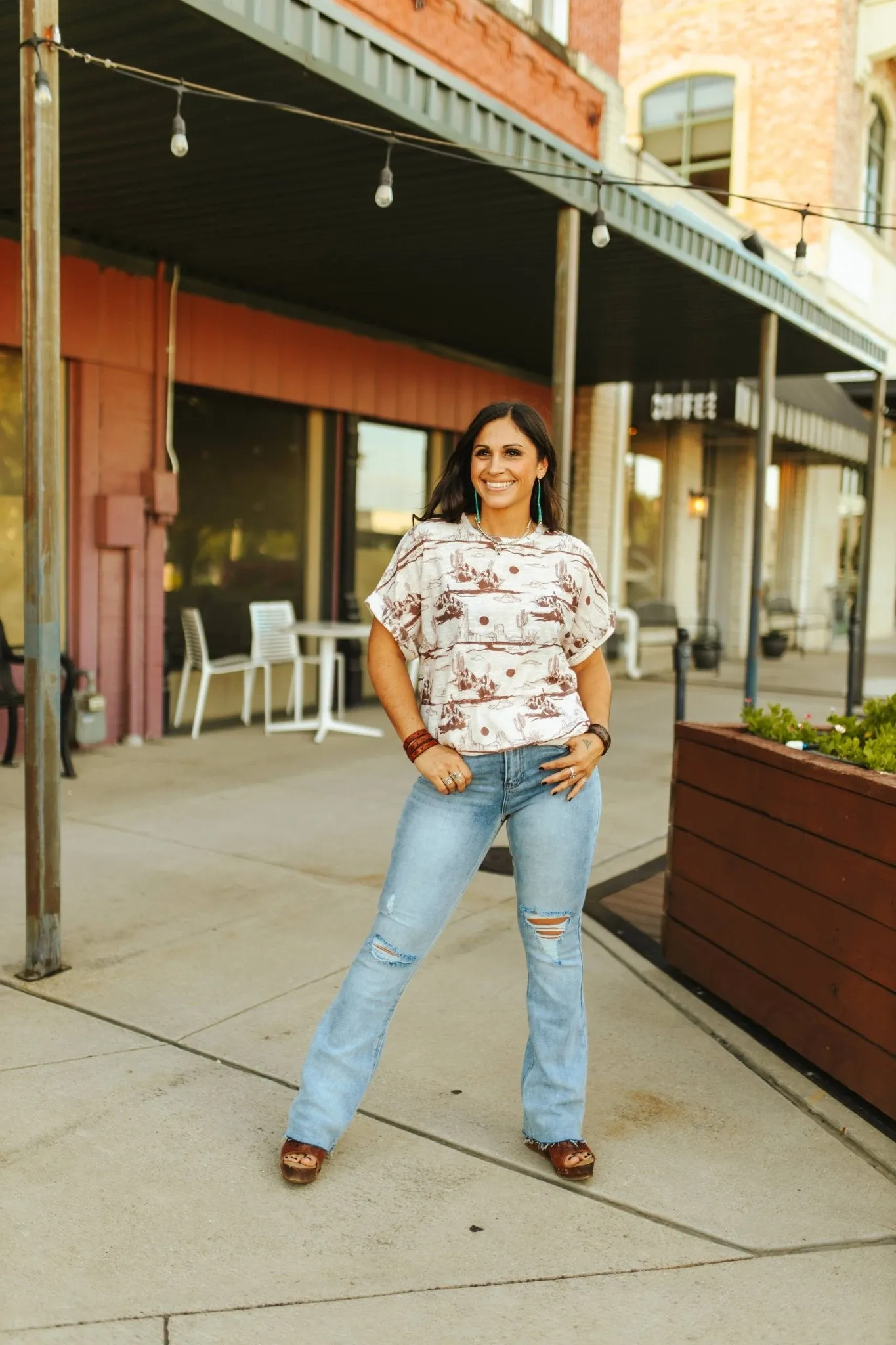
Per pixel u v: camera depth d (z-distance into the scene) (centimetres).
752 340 962
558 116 780
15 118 516
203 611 859
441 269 766
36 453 352
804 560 1822
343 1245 237
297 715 880
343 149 536
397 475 1044
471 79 688
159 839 549
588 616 261
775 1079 317
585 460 1226
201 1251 233
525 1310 218
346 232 682
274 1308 217
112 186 604
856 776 299
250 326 841
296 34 440
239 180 589
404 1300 220
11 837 539
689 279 760
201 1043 329
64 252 701
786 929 331
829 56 1517
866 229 1667
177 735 827
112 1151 270
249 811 611
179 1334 209
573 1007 264
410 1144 278
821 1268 234
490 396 1116
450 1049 330
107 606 762
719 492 1655
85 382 727
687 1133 288
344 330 929
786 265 1308
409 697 253
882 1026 290
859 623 1105
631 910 464
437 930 257
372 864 517
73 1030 335
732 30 1591
